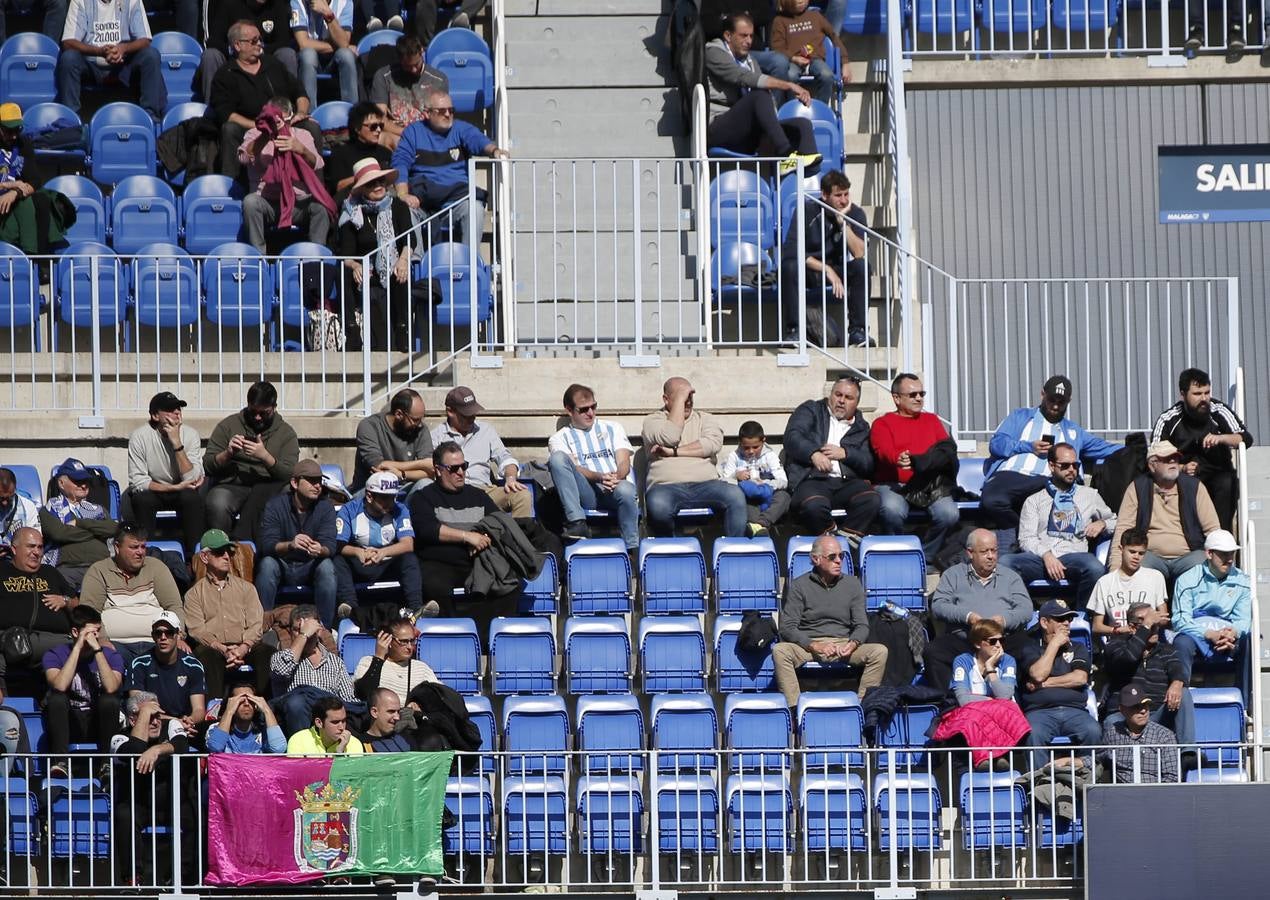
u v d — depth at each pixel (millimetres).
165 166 64875
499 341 61531
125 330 60188
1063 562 53812
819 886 48344
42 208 60938
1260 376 66438
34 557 52062
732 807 49000
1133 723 50156
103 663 50031
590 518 55406
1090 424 65812
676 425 55500
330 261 60094
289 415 57500
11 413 57156
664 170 65312
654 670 51938
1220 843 47031
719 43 64875
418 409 55438
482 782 48125
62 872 49281
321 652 50250
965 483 56656
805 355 58094
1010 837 49156
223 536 52062
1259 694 52000
